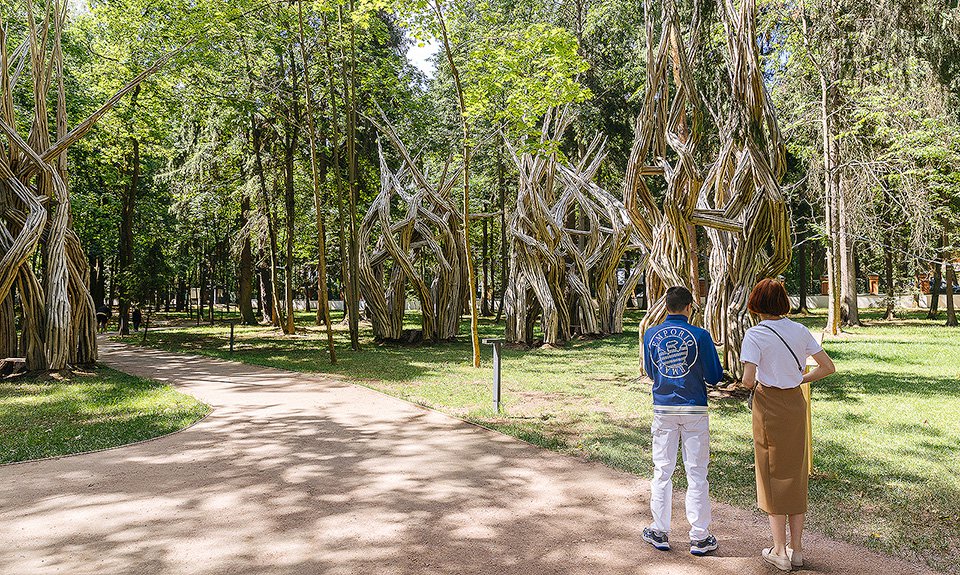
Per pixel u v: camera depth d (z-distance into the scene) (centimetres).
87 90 2298
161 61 1491
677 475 613
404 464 662
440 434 801
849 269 2417
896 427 802
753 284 1059
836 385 1108
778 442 405
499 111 1358
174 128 2688
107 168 2738
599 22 2588
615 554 432
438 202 2114
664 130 1055
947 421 834
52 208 1387
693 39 1053
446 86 2859
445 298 2100
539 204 1922
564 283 2078
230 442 766
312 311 4959
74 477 622
